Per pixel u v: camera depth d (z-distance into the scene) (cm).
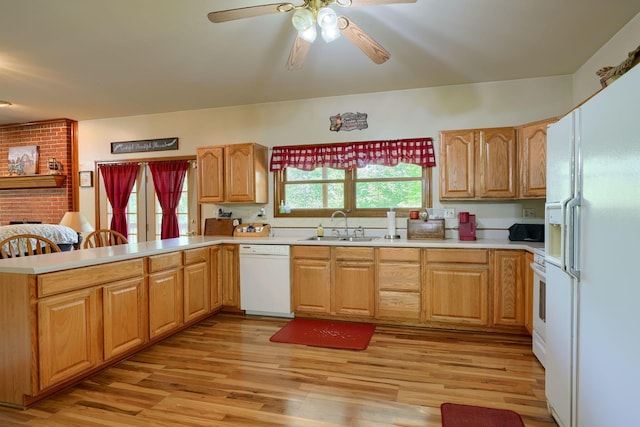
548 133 210
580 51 317
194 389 238
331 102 443
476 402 220
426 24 269
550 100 379
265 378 253
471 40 295
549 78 379
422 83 398
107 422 202
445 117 407
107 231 379
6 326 218
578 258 164
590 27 274
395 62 339
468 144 370
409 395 229
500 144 360
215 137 491
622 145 129
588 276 155
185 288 347
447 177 377
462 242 355
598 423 148
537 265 279
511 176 357
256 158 438
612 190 136
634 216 122
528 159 345
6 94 427
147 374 260
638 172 120
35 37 285
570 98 374
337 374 259
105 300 259
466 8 246
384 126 425
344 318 383
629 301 125
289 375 258
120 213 530
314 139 450
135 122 528
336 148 438
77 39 289
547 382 209
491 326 339
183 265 345
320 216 449
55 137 552
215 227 474
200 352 300
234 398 227
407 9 248
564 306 181
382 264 363
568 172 177
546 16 258
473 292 341
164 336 329
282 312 391
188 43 297
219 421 202
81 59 328
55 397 229
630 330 125
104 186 545
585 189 158
